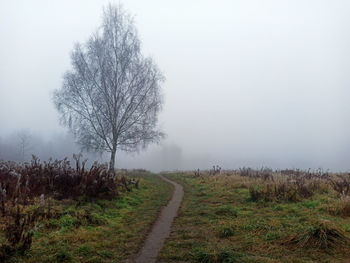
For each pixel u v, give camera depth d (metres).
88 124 20.97
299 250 5.23
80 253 5.21
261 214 8.20
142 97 21.36
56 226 6.47
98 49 20.92
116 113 21.08
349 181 12.33
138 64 21.77
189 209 9.52
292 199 9.68
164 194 13.52
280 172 20.66
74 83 20.11
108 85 21.05
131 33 22.12
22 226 5.15
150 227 7.25
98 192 10.01
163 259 5.02
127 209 9.34
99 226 7.01
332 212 7.71
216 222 7.50
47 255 4.97
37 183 9.27
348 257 4.88
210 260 4.81
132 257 5.14
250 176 17.58
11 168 10.87
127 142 22.22
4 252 4.68
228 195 11.86
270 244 5.63
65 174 10.03
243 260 4.73
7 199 7.78
